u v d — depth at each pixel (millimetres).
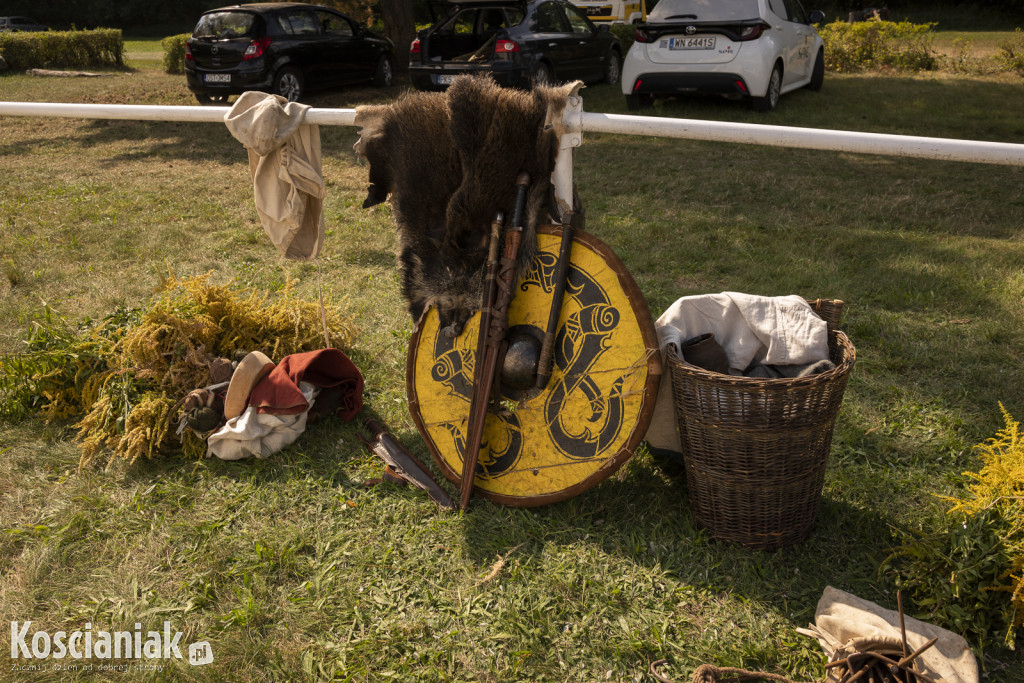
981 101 10883
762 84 9391
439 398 3012
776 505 2533
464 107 2592
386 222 6371
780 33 9930
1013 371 3666
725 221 6039
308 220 3488
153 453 3209
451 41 11180
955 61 15617
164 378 3369
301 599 2494
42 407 3496
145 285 5148
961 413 3363
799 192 6770
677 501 2898
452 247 2803
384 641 2334
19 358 3576
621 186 7172
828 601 2342
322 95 12836
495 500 2869
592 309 2744
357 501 2939
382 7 14836
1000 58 15219
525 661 2252
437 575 2584
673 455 2998
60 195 7395
